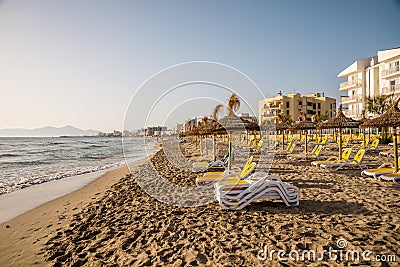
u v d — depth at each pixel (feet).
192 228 14.71
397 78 101.91
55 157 81.46
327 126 36.42
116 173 42.88
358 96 125.08
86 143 200.54
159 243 12.98
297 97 178.19
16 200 25.66
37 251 13.23
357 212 15.72
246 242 12.48
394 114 24.89
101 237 14.23
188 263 10.87
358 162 31.17
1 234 16.11
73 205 22.48
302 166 34.58
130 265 11.00
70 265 11.43
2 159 75.10
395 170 25.31
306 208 17.01
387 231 12.81
